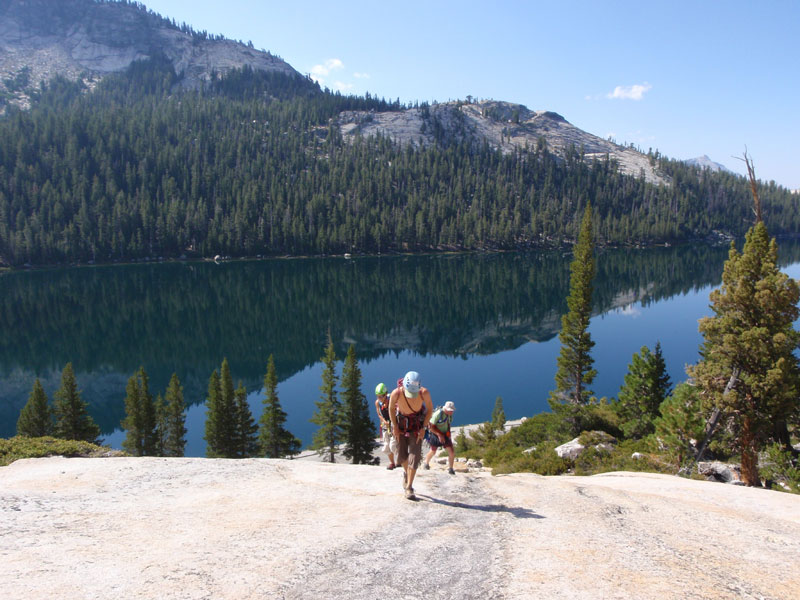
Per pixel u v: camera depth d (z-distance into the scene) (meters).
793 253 196.88
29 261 154.50
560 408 37.81
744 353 20.70
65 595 3.87
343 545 5.29
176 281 140.88
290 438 46.62
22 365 82.75
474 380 74.44
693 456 21.67
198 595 3.99
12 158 186.75
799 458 20.16
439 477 8.77
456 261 178.50
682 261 187.12
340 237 187.75
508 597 4.20
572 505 7.55
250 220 182.00
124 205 170.75
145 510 6.49
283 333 101.81
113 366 82.69
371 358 87.62
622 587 4.48
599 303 127.19
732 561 5.57
